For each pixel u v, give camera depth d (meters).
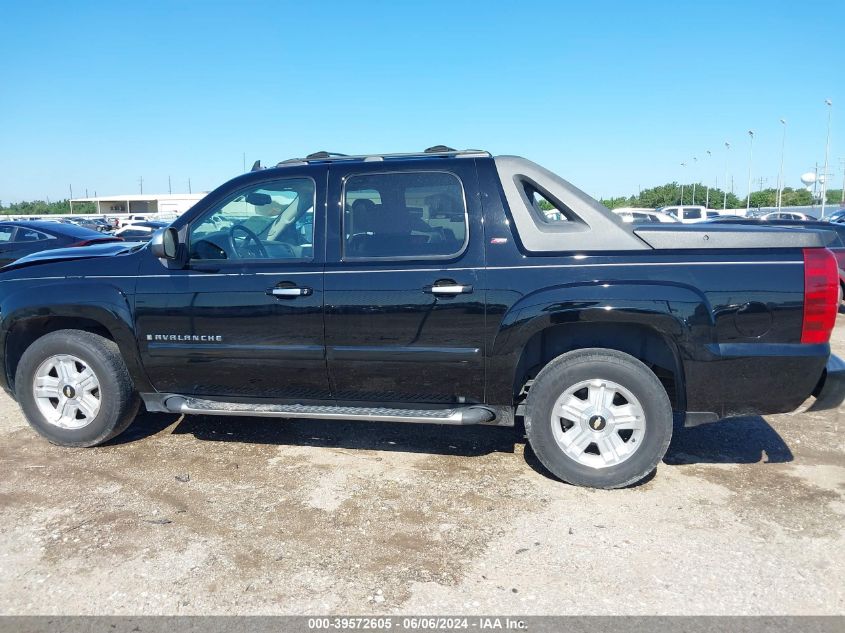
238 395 4.35
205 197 4.31
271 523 3.53
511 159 4.01
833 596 2.86
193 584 2.97
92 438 4.54
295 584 2.97
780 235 3.60
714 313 3.60
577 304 3.69
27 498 3.83
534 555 3.21
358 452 4.56
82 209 87.12
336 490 3.94
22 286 4.50
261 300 4.09
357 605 2.82
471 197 3.94
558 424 3.92
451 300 3.85
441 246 3.94
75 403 4.54
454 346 3.89
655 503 3.75
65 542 3.33
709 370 3.67
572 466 3.91
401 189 4.05
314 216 4.12
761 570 3.06
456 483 4.04
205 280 4.18
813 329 3.56
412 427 5.08
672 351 3.73
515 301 3.78
